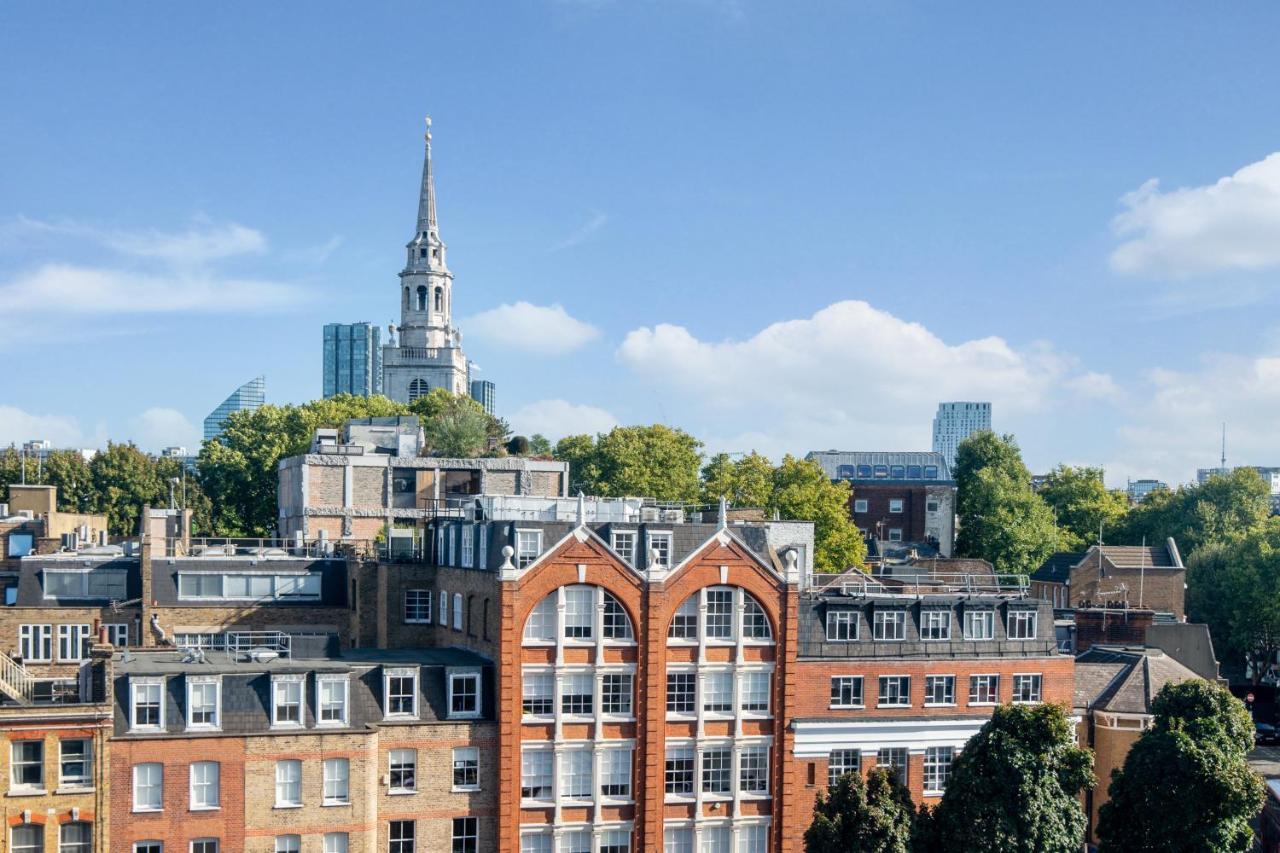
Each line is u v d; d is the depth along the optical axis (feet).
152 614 276.82
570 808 235.40
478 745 231.30
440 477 421.59
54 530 365.40
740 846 246.68
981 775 219.20
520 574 231.91
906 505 619.26
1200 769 218.18
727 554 245.24
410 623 278.26
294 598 290.97
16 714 200.03
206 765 211.82
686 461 537.24
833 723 250.57
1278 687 409.28
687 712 243.81
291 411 583.99
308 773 216.95
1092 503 614.34
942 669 259.19
